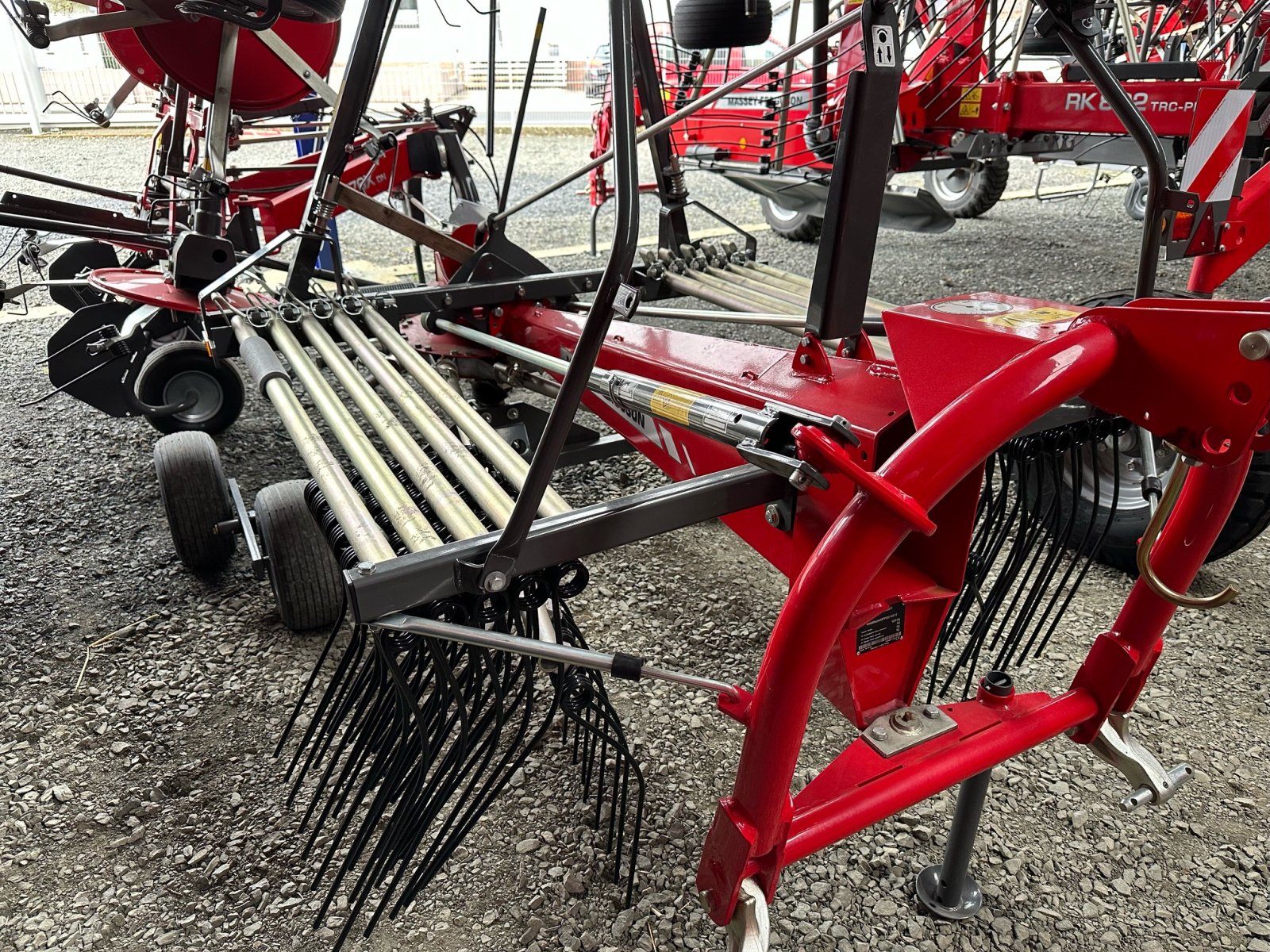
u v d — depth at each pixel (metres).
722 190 10.01
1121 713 1.61
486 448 1.63
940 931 1.62
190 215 3.28
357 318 2.56
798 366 1.63
